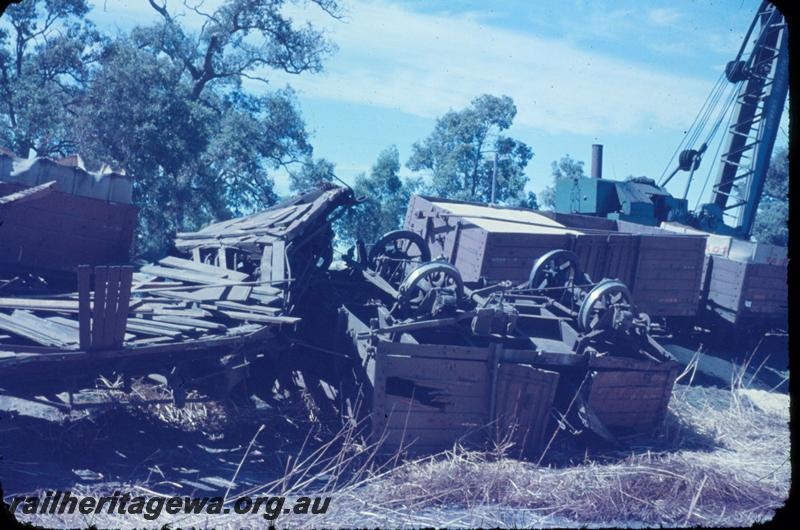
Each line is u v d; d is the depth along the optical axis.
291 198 12.53
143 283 9.05
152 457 6.88
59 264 9.21
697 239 14.34
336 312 9.38
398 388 7.80
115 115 28.25
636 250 13.55
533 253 12.01
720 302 16.27
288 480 6.84
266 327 7.82
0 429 6.56
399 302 8.48
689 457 8.46
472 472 7.05
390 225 45.59
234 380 7.69
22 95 31.08
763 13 23.39
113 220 9.52
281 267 9.22
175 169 29.34
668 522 6.26
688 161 24.84
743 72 23.52
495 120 51.28
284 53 39.66
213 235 11.59
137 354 6.71
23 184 9.07
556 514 6.41
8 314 7.41
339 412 8.45
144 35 36.72
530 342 9.13
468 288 10.22
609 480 7.03
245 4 37.44
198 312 8.10
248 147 36.56
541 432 8.28
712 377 13.63
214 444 7.66
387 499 6.43
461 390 8.04
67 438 6.80
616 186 22.08
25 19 33.66
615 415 9.15
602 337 9.52
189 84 38.41
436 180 50.88
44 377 6.69
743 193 24.88
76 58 34.41
